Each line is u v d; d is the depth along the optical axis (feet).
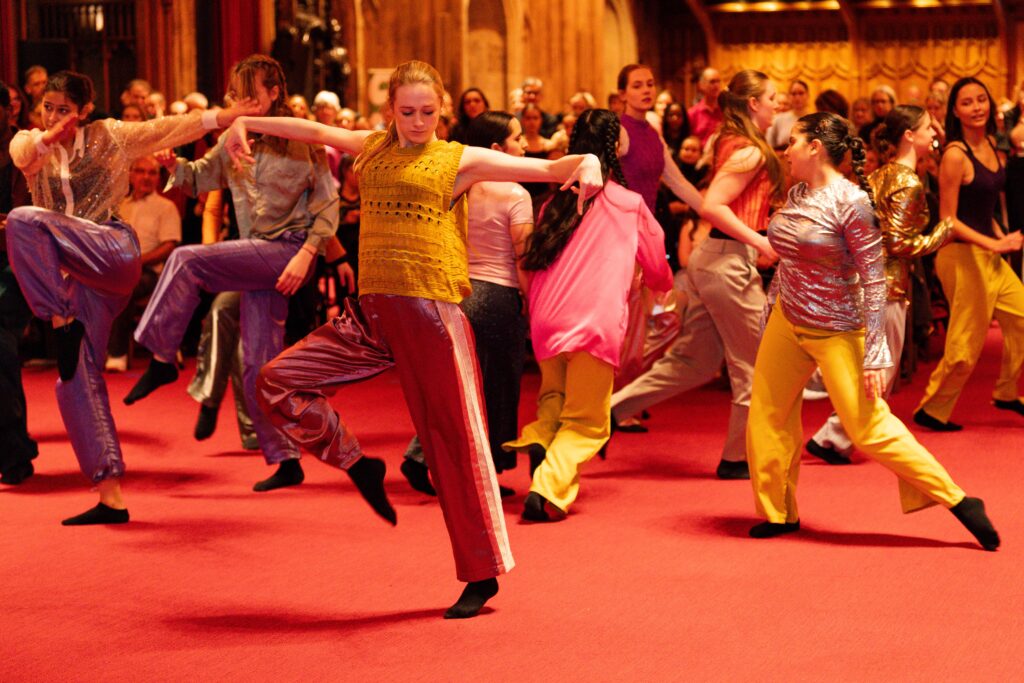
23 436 20.75
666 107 43.39
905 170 21.81
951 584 14.92
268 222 20.18
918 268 32.01
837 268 16.55
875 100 41.83
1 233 20.49
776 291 17.52
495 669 12.25
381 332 13.69
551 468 18.19
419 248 13.42
